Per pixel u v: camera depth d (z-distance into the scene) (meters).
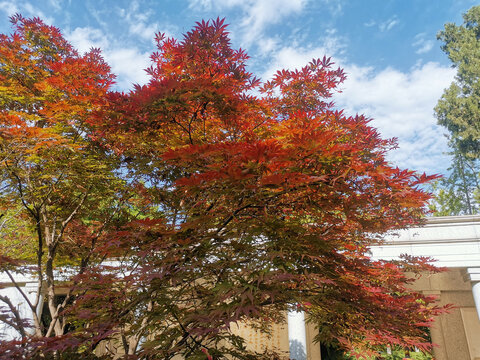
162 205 8.06
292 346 12.39
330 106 7.21
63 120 7.47
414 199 5.27
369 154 5.96
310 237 5.45
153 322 5.96
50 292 8.38
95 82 8.34
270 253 5.11
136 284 5.83
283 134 5.77
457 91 37.44
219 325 4.73
